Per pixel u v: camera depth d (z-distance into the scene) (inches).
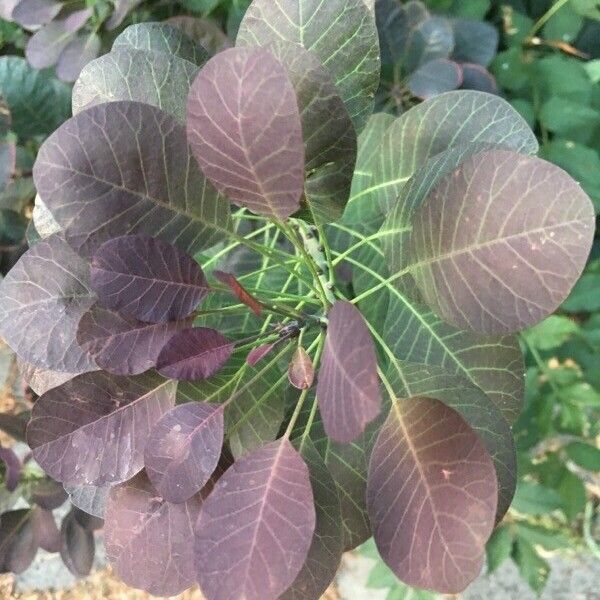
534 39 19.5
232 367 9.8
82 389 8.8
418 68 15.7
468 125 9.6
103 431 9.0
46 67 16.1
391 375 9.7
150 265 8.1
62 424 8.8
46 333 9.2
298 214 9.0
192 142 7.5
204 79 6.9
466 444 7.8
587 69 18.7
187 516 8.9
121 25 16.6
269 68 6.5
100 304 8.3
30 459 18.4
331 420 6.5
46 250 9.2
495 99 9.4
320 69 7.8
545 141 18.7
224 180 7.7
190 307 8.5
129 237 7.8
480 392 9.2
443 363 10.3
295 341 9.4
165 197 8.4
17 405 23.7
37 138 18.1
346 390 6.3
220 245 12.8
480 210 7.3
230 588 7.4
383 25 15.5
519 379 10.1
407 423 8.3
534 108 18.9
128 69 9.6
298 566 7.4
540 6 20.1
